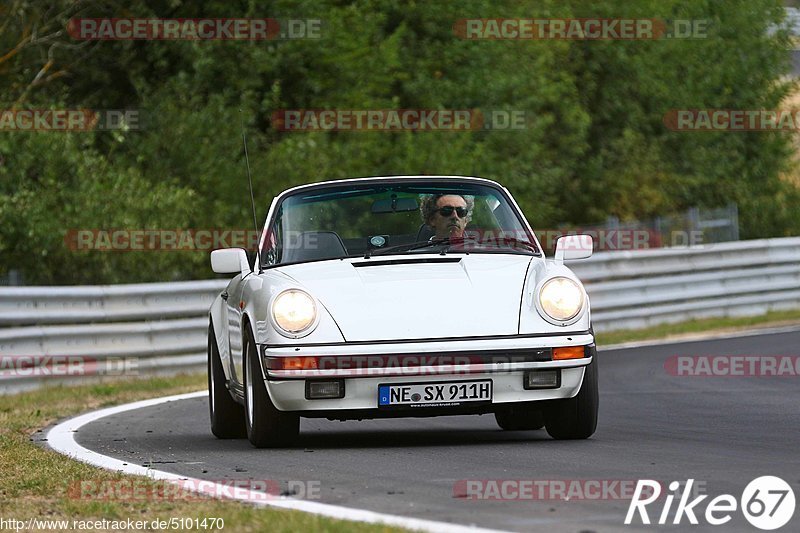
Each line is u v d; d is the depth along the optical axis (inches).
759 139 4242.1
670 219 3198.8
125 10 2972.4
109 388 1814.7
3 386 1765.5
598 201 3747.5
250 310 1069.8
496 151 3309.5
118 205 2425.0
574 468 879.7
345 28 3174.2
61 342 1867.6
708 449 974.4
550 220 3472.0
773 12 4271.7
